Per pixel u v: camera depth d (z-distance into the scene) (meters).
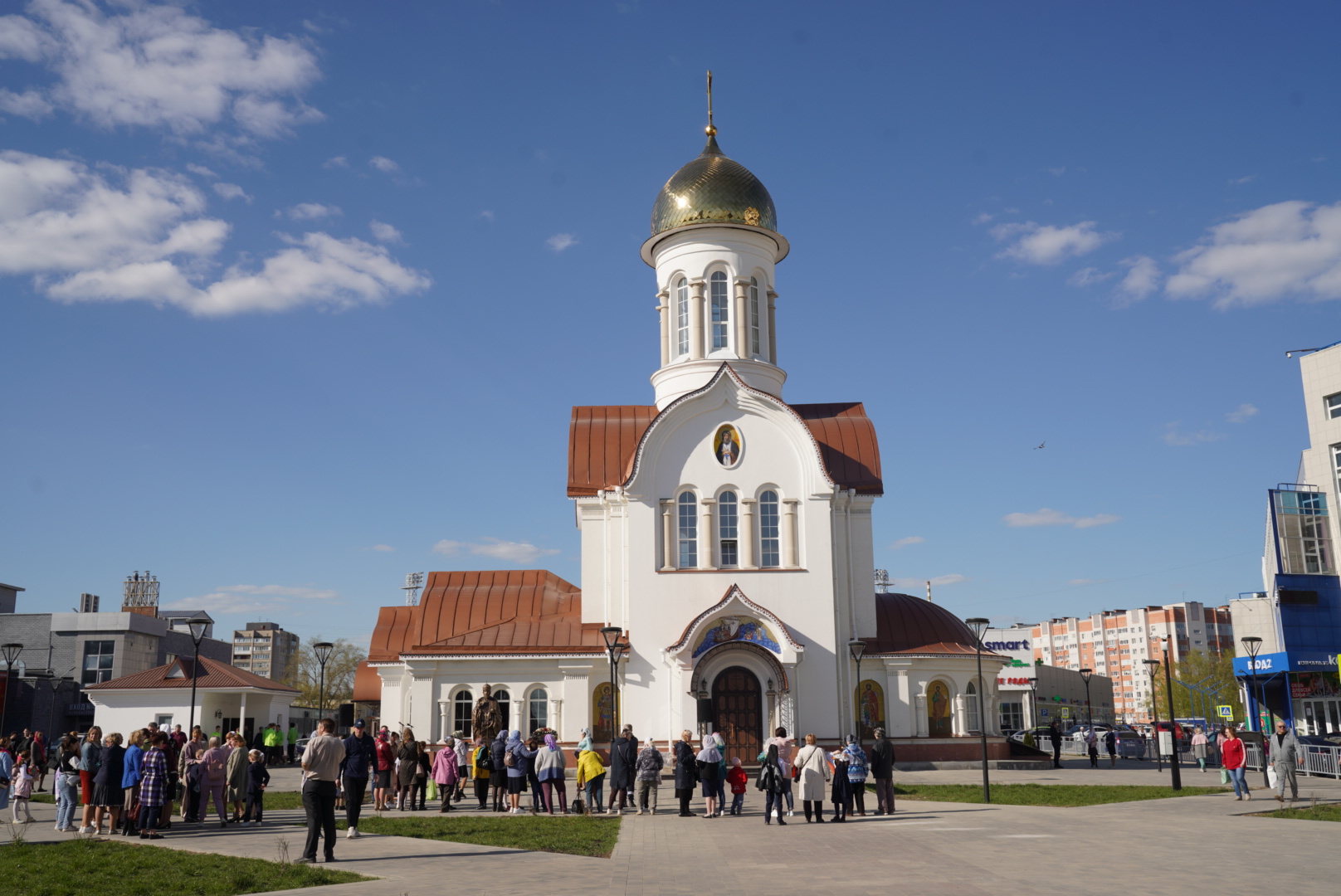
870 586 44.19
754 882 16.12
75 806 25.19
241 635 198.25
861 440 46.47
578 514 44.91
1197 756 45.47
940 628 44.78
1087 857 18.50
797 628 41.84
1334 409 53.81
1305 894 14.66
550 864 18.27
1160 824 24.23
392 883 16.22
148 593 90.31
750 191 48.34
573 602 48.22
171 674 54.22
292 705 79.44
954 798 31.42
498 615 47.75
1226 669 125.94
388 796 32.44
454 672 42.84
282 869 17.44
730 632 40.41
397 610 50.44
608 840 22.16
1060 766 45.22
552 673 42.62
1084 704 121.62
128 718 53.53
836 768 26.48
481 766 31.05
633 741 29.62
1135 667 186.00
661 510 42.88
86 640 72.94
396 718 47.69
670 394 47.53
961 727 43.62
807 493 42.94
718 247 48.03
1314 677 51.97
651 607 42.03
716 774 27.67
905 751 42.44
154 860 18.94
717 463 43.16
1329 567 53.50
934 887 15.33
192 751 26.39
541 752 28.95
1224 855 18.70
